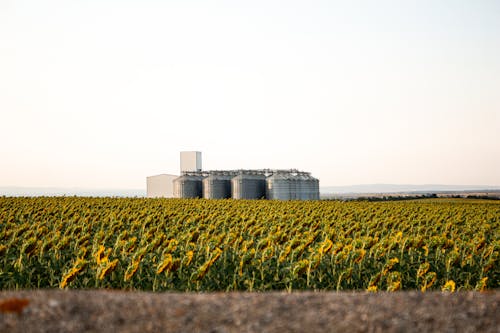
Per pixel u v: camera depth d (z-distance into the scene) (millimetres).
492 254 17297
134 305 9375
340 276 14719
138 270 15383
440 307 9539
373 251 17609
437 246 18344
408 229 28016
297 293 10633
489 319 8938
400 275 15875
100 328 8344
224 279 15367
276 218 36094
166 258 14750
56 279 15898
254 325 8625
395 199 104188
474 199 100875
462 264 16906
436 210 45469
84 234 23750
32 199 60469
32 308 8977
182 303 9586
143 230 27031
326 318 8969
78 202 53344
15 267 15648
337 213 38781
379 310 9367
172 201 60812
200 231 27375
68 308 9047
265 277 15703
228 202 58656
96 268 15281
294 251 16578
